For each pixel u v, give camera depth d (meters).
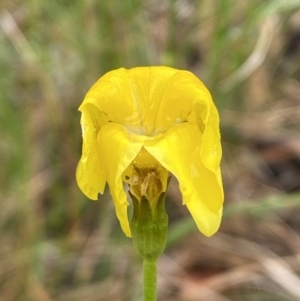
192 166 0.09
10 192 0.20
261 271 0.20
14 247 0.20
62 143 0.21
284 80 0.24
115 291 0.20
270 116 0.23
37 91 0.22
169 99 0.10
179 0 0.21
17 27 0.20
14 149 0.20
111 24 0.20
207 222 0.09
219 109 0.21
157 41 0.21
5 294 0.19
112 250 0.20
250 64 0.20
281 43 0.23
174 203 0.22
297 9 0.22
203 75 0.21
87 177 0.09
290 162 0.24
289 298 0.20
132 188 0.10
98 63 0.20
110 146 0.09
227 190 0.22
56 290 0.20
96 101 0.09
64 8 0.21
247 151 0.23
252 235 0.22
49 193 0.22
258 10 0.19
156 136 0.09
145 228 0.10
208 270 0.21
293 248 0.21
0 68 0.21
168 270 0.21
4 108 0.20
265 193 0.23
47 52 0.21
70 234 0.20
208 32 0.21
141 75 0.10
